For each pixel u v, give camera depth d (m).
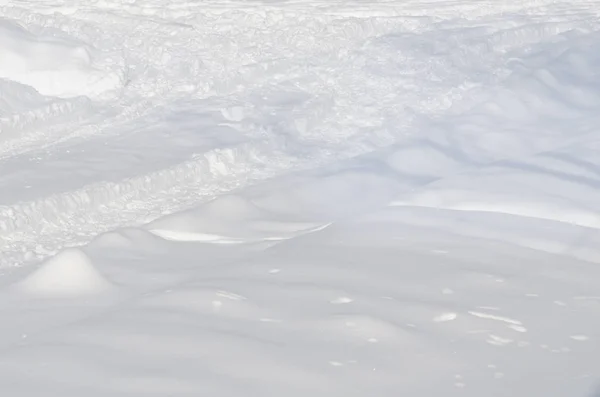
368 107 12.41
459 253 7.58
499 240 7.91
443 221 8.37
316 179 9.76
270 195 9.24
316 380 5.44
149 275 7.21
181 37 16.34
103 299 6.75
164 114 12.33
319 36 16.22
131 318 6.25
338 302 6.54
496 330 6.16
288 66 14.58
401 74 13.78
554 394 5.33
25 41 14.00
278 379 5.45
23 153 10.74
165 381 5.41
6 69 13.57
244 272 7.15
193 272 7.23
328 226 8.33
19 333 6.19
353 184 9.66
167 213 8.98
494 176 9.38
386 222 8.40
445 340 6.00
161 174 9.76
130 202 9.27
